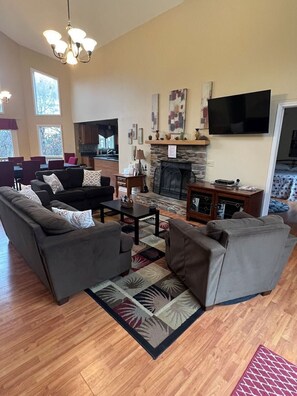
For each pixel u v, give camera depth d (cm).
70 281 212
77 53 298
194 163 471
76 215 225
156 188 558
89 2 471
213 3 392
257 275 212
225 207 388
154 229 391
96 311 208
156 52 502
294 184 565
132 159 621
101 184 517
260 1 340
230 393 142
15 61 750
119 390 143
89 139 871
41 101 816
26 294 230
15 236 270
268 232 192
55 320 197
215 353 168
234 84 390
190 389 144
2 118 751
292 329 190
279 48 334
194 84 447
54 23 569
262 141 373
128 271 266
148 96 543
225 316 204
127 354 166
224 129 403
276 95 347
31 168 589
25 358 163
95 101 714
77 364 159
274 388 145
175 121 489
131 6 466
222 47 395
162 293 233
